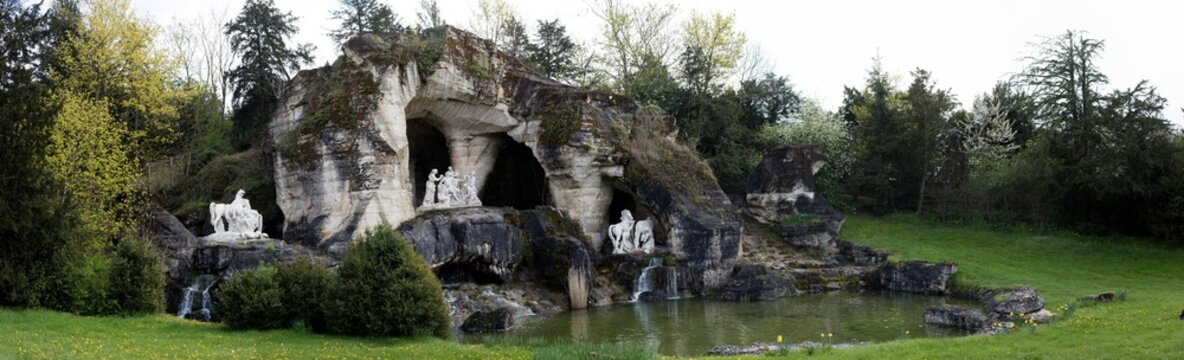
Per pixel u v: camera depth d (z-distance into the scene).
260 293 22.33
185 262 30.27
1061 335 20.69
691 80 58.12
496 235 36.59
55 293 23.62
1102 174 43.72
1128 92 44.59
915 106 53.62
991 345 19.52
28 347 17.03
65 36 36.59
